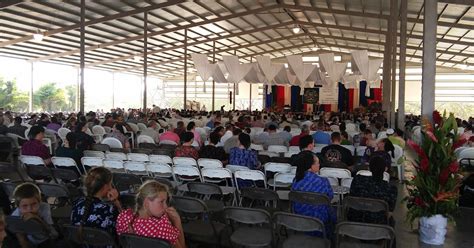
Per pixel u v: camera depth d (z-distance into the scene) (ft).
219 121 39.91
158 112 65.57
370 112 79.10
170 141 27.86
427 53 19.53
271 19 68.23
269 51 94.27
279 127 41.57
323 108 98.78
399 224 16.53
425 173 14.34
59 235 10.94
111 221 9.53
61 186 13.91
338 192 16.19
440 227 14.16
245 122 38.40
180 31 66.23
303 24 69.21
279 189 18.26
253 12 59.57
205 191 14.71
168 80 113.70
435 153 14.16
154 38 67.92
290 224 10.58
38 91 96.22
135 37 65.10
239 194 16.63
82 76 41.01
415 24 54.24
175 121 45.83
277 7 58.39
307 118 61.82
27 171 17.46
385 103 60.85
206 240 12.19
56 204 16.01
